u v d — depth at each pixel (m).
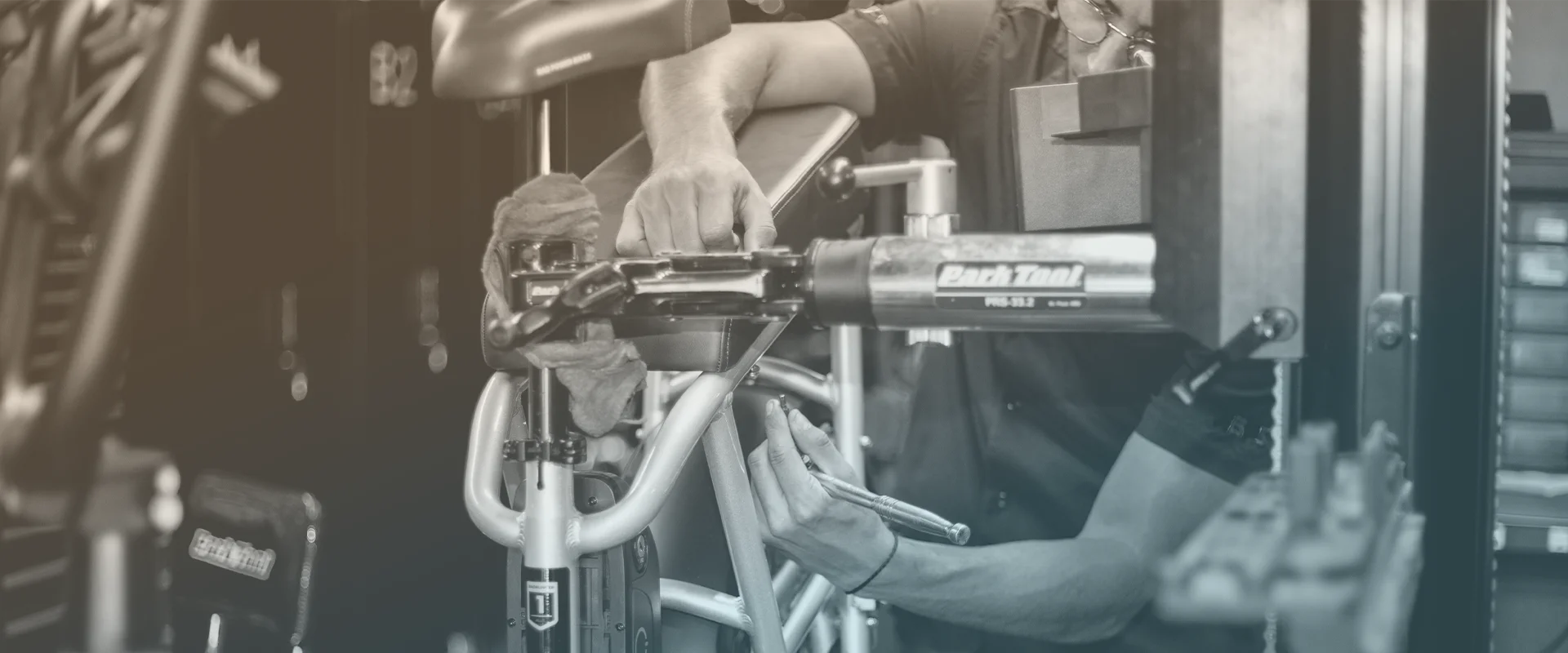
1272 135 0.60
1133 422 1.62
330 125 4.36
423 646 2.98
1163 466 1.43
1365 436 1.13
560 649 0.94
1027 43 1.61
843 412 1.64
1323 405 1.16
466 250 4.80
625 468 1.61
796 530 1.16
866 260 0.74
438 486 4.07
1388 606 1.11
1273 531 1.15
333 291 4.41
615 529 0.93
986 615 1.37
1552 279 1.36
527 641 0.95
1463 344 1.13
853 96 1.55
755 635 1.10
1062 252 0.68
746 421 1.67
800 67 1.45
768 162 1.20
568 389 0.92
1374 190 1.11
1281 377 1.22
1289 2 0.60
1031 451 1.66
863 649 1.63
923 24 1.66
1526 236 1.37
